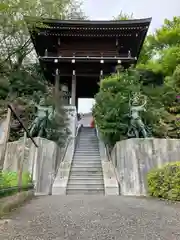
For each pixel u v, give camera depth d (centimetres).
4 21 930
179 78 1126
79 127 1623
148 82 1491
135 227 286
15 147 788
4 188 393
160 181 600
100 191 725
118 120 930
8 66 1416
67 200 544
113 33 1585
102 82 1064
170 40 1823
